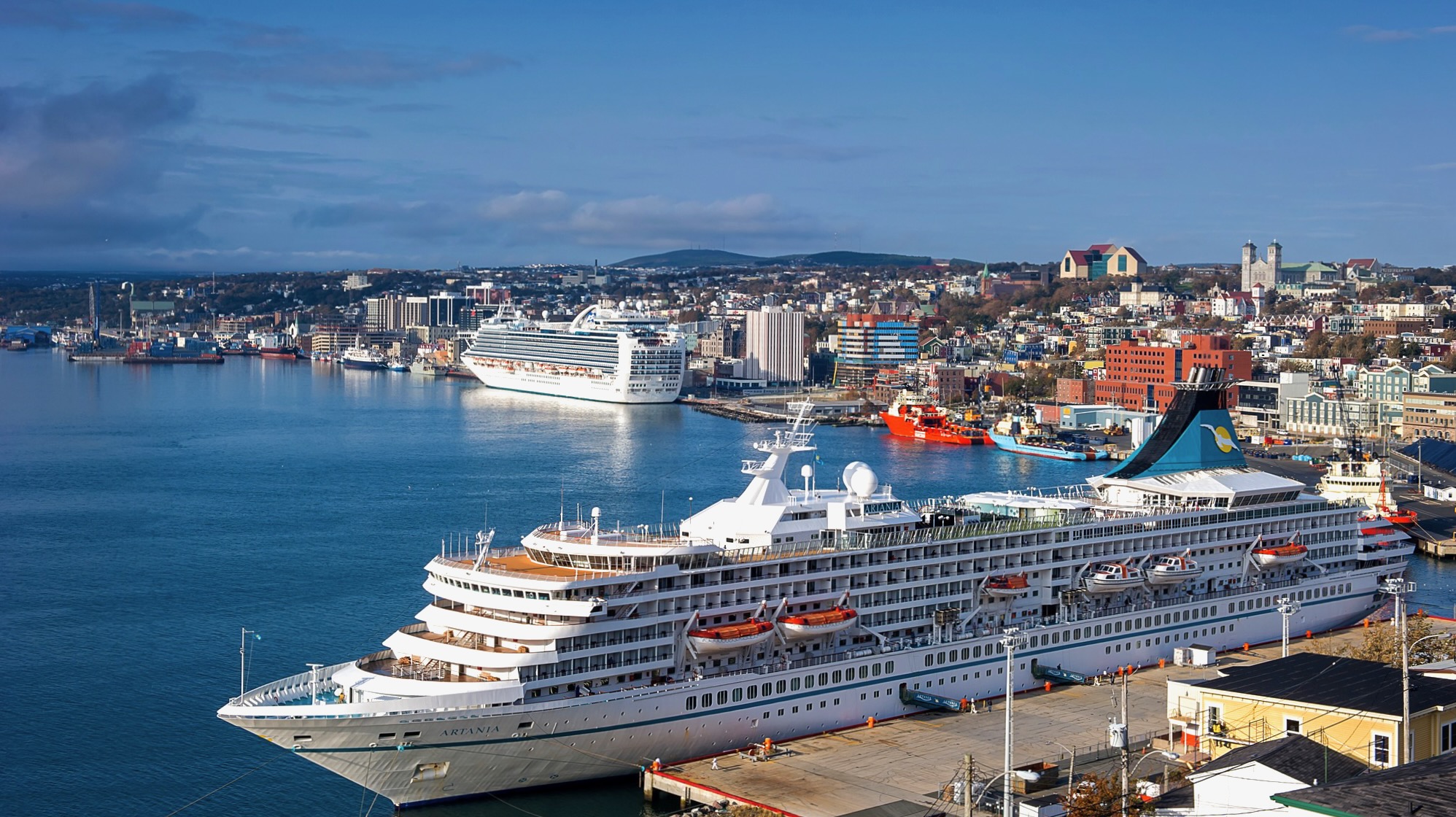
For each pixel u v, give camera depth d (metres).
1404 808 71.00
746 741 120.00
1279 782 84.56
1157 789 101.88
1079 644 143.62
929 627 134.38
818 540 128.62
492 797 111.62
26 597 181.88
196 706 137.88
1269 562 161.00
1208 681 115.12
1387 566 176.25
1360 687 108.19
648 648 114.56
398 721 103.69
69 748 126.62
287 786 118.56
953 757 117.81
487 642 112.19
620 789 115.69
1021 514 147.75
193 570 198.38
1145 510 157.38
